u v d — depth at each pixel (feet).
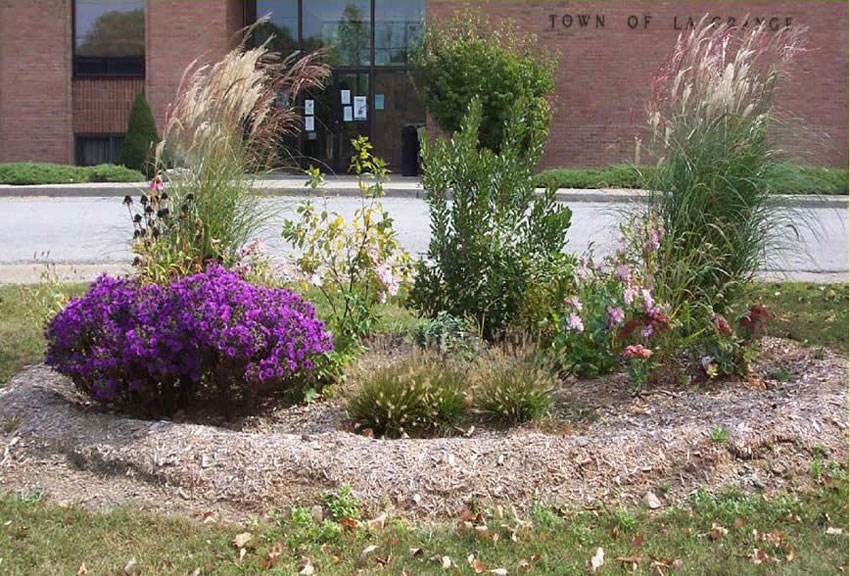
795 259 39.09
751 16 74.84
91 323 18.38
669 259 21.89
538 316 22.86
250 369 18.20
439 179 23.44
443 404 18.60
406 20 81.61
